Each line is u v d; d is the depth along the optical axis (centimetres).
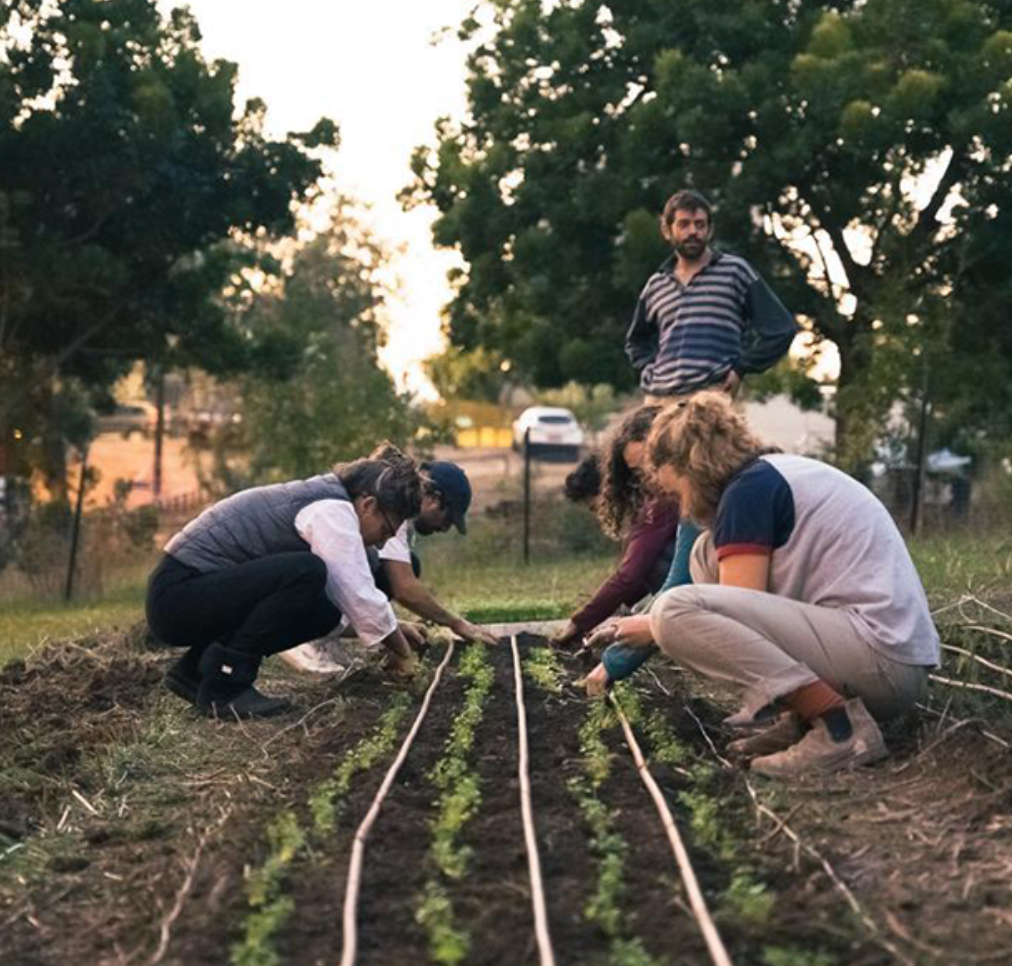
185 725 734
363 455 2503
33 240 2166
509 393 7231
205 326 2406
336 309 4381
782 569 583
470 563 1995
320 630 752
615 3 2325
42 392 2527
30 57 2136
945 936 409
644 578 760
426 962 401
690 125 2108
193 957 414
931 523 1730
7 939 455
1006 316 2198
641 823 500
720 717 684
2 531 2186
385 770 593
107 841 557
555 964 390
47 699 834
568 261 2300
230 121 2242
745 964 390
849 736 568
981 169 2142
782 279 2206
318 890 453
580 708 703
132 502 3747
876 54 2119
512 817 512
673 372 861
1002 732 588
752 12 2202
